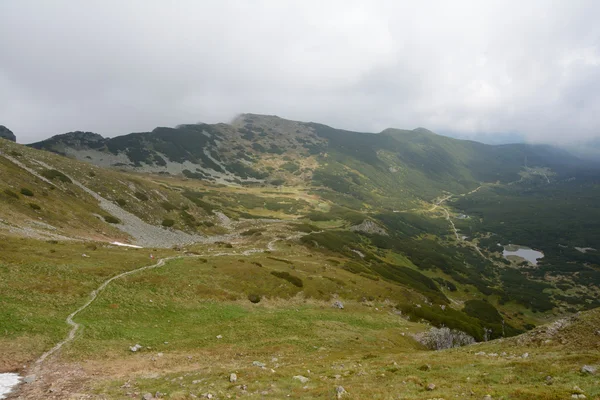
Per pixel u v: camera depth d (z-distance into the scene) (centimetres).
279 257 8800
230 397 2058
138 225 11038
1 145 10925
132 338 3566
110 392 2214
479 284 18912
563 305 18238
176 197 15075
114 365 2861
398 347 4881
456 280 18575
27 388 2259
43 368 2625
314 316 5462
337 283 7400
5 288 3825
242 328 4366
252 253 8819
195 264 6275
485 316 13975
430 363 2884
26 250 5069
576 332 3225
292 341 4106
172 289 5094
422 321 7212
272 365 3061
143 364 2962
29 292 3916
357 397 1934
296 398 2025
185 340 3781
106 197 11700
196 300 5019
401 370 2642
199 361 3206
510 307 17150
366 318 6172
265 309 5506
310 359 3453
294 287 6488
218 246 9525
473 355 3253
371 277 9269
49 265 4697
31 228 6700
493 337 9700
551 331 3456
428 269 18812
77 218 8994
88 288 4444
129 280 4962
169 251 7425
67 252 5491
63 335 3244
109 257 5731
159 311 4428
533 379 2155
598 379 1981
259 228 14088
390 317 6656
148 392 2189
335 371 2728
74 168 12206
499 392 1864
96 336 3391
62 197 9688
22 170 9919
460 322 7744
